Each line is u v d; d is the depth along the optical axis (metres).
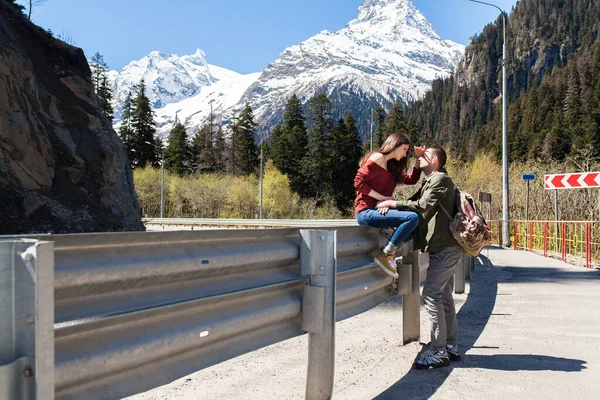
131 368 2.50
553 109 156.62
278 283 3.52
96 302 2.34
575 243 19.16
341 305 4.50
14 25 17.78
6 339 1.86
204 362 2.95
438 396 4.11
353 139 116.69
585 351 5.50
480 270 14.26
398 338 6.60
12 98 13.58
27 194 13.02
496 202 39.53
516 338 6.12
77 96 17.78
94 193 15.62
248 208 93.00
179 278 2.79
